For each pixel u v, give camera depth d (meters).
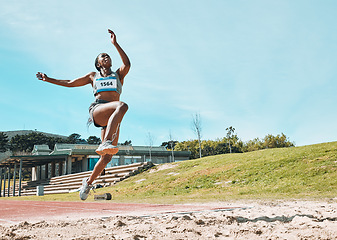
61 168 43.03
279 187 12.32
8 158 34.94
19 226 3.13
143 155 44.69
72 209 5.49
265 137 74.50
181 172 20.78
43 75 4.25
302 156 16.38
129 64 4.21
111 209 5.30
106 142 3.47
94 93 4.15
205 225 3.16
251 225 3.18
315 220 3.28
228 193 12.84
